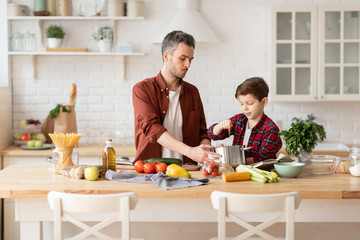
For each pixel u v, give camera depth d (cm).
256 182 247
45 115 487
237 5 480
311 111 485
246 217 245
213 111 486
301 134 264
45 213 241
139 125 307
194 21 446
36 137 456
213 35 447
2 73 473
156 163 270
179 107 321
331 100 452
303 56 452
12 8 460
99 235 208
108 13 467
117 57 485
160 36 453
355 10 445
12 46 466
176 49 293
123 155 430
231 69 484
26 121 462
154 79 317
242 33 481
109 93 488
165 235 285
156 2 479
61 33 467
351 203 240
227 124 284
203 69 484
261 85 278
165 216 242
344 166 272
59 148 269
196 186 236
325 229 281
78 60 485
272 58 451
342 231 280
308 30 450
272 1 479
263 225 208
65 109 450
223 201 203
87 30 482
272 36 450
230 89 485
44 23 481
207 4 479
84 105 488
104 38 463
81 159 434
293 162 270
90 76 486
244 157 270
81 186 235
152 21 481
